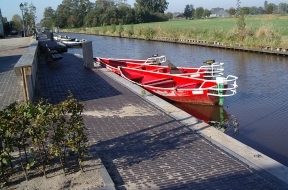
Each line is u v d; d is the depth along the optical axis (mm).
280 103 12352
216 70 15672
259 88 14844
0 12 52000
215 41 34094
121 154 6172
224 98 12594
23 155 5789
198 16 123875
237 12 33219
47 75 15117
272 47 26141
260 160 5812
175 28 47688
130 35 56562
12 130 4617
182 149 6379
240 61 23094
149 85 13180
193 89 12227
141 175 5293
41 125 4762
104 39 56000
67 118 7930
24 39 37656
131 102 9961
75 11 110688
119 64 18781
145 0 103812
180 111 8922
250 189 4836
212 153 6164
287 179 5125
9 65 17219
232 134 9602
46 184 4797
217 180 5105
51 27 111250
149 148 6465
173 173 5359
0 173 4945
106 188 4633
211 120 11031
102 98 10555
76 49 36438
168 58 26969
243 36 31172
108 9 99375
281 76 17219
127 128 7660
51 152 4992
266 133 9570
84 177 4965
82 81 13398
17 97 10469
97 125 7902
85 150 5645
